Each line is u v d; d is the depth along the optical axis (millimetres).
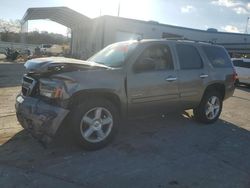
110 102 5039
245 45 32156
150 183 3998
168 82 5832
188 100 6367
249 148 5547
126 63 5281
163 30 25734
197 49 6734
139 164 4559
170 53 6062
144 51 5555
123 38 23812
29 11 25797
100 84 4844
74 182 3916
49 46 49562
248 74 16781
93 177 4078
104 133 5055
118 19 23344
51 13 27016
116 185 3898
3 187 3707
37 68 4652
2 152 4777
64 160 4555
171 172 4352
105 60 5695
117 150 5047
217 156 5062
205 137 6035
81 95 4727
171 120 7152
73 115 4703
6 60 32031
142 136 5859
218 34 30219
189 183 4055
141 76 5391
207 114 6934
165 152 5102
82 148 4895
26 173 4094
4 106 8055
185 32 27469
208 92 6863
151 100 5594
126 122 6711
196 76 6438
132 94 5285
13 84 12453
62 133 5164
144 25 24562
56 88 4566
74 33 35031
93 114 4902
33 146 5055
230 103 10570
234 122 7520
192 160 4828
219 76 6988
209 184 4055
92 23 26188
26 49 39031
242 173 4449
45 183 3852
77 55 31000
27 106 4816
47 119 4477
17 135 5594
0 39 61938
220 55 7297
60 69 4777
